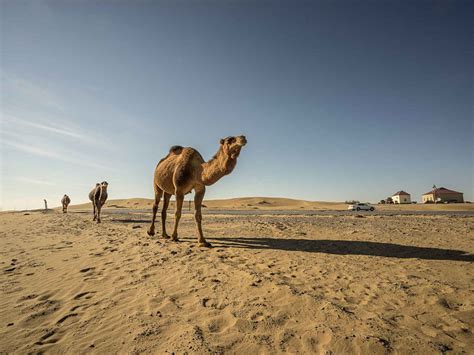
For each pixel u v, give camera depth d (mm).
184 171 8188
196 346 2891
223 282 4840
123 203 89062
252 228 12305
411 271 5402
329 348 2828
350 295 4211
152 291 4555
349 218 19781
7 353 2980
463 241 8445
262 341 2984
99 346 3066
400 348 2783
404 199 84062
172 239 8945
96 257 7090
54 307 4168
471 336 3051
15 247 8984
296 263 6039
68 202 32500
